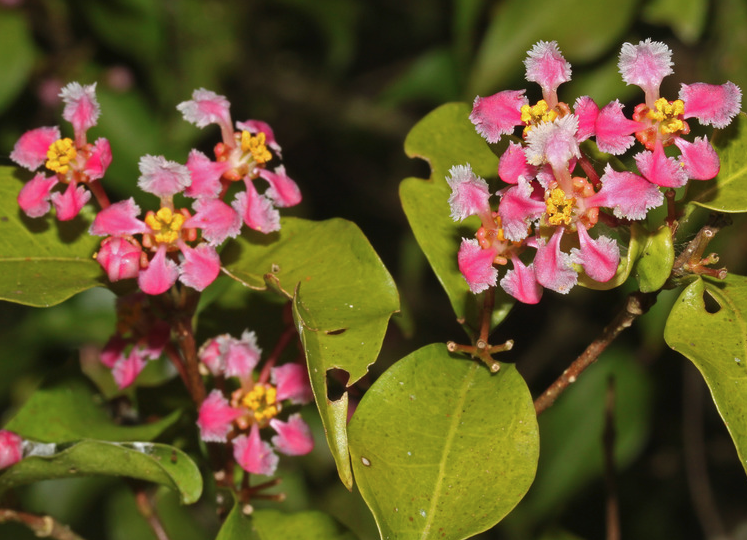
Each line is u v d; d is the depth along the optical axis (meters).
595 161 0.36
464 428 0.35
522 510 0.47
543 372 0.63
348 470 0.34
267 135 0.36
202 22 0.57
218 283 0.39
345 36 0.64
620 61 0.35
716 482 0.60
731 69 0.47
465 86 0.49
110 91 0.52
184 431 0.39
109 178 0.49
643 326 0.44
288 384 0.37
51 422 0.38
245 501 0.37
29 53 0.49
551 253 0.35
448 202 0.36
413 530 0.34
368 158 0.75
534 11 0.45
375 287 0.36
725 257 0.47
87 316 0.49
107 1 0.51
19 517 0.38
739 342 0.35
